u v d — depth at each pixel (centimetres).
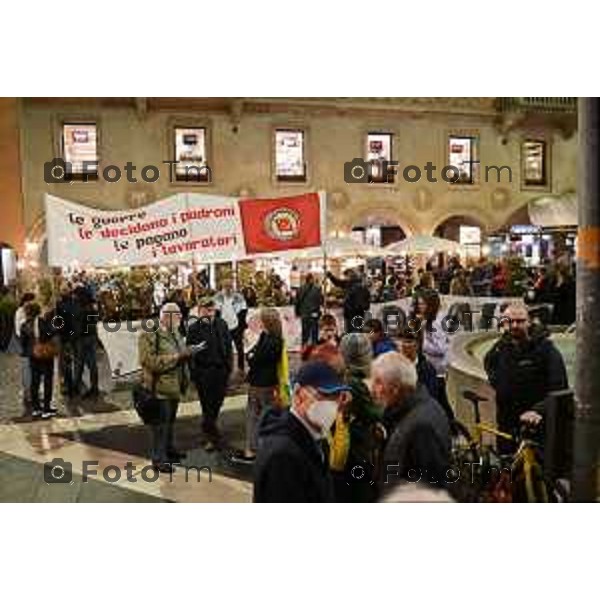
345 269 1580
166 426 622
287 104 1914
